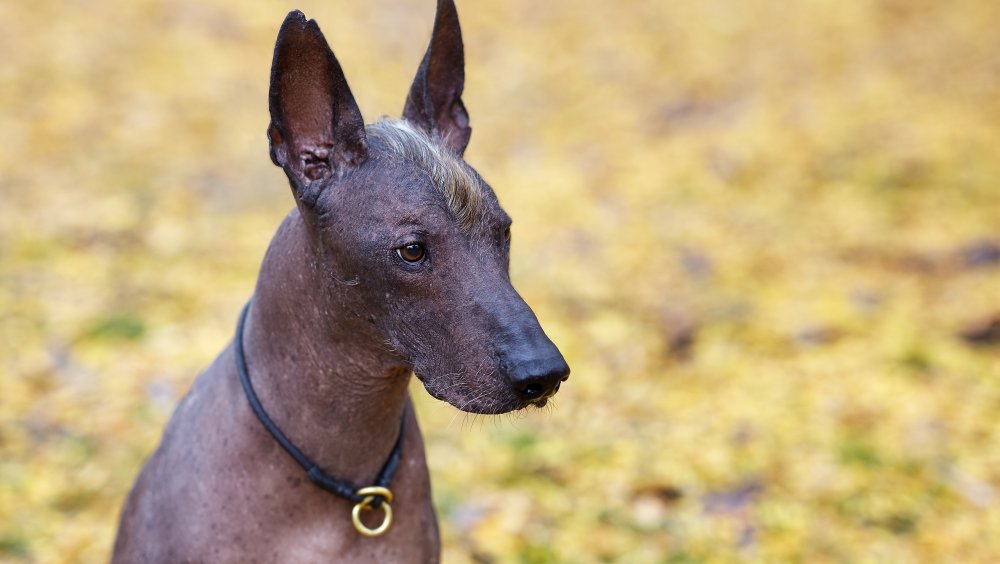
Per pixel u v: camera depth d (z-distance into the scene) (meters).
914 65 14.91
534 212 11.73
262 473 3.42
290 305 3.33
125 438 7.33
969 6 16.50
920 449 7.26
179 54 15.25
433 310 3.08
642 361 8.59
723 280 10.01
